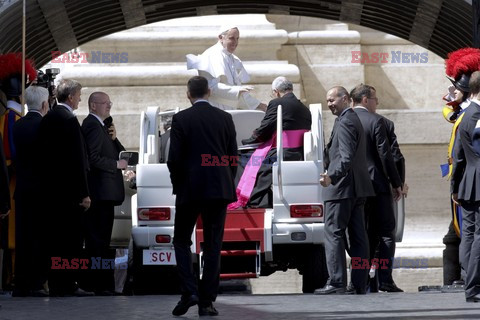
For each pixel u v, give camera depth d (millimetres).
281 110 25938
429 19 36250
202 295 18562
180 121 18938
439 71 51844
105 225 25781
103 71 48500
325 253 25578
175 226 18984
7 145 25938
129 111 48625
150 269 26484
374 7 38531
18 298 23172
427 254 45938
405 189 29000
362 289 24484
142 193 26047
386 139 26844
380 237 27125
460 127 21031
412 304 20141
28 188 24094
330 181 24016
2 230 25969
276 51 50188
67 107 24391
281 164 25484
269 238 25266
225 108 29844
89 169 24594
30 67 26984
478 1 30438
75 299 22719
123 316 18391
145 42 49031
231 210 25453
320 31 50906
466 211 21328
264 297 23031
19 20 31891
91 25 38500
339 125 24219
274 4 40750
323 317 17531
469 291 20625
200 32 49469
